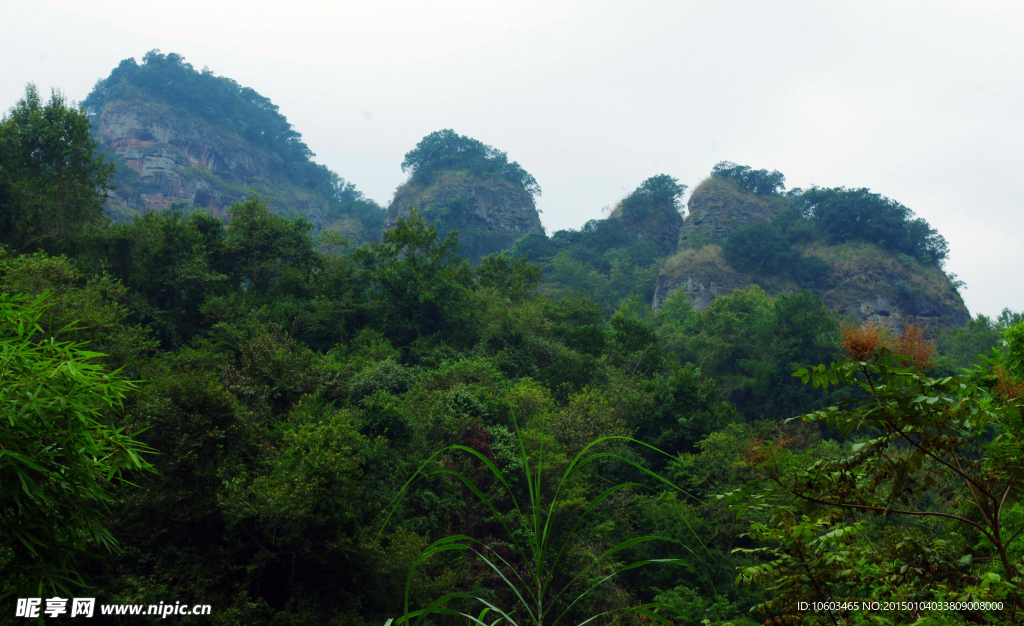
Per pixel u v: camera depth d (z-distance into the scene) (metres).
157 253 33.72
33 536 4.89
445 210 131.25
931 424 3.35
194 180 132.38
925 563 3.52
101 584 14.42
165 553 15.62
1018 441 3.52
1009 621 3.26
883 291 101.50
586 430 28.53
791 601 3.51
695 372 42.56
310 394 24.42
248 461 18.86
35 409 4.67
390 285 39.53
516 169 153.00
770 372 54.66
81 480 5.17
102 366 5.20
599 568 20.22
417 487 21.62
